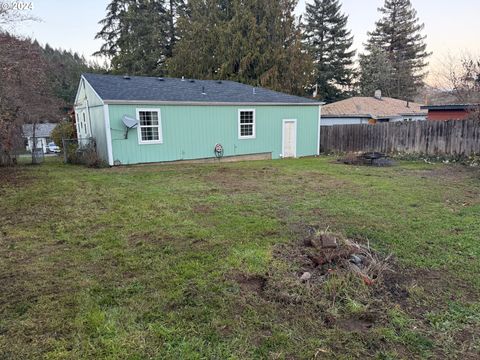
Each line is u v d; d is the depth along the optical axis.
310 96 30.86
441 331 2.45
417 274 3.30
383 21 39.78
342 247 3.59
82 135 15.59
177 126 13.07
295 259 3.57
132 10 27.98
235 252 3.78
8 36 11.68
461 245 3.99
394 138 14.44
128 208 5.79
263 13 23.34
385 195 6.65
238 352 2.21
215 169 10.98
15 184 8.23
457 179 8.49
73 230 4.65
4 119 11.83
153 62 28.30
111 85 12.84
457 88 15.71
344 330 2.46
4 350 2.21
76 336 2.35
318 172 9.96
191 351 2.22
